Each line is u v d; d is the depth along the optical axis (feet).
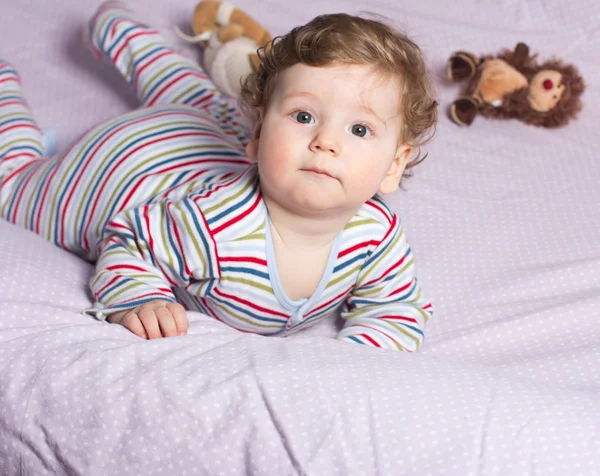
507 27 6.37
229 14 5.82
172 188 4.20
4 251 3.86
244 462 3.00
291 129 3.42
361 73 3.43
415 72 3.64
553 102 5.71
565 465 2.89
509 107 5.79
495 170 5.38
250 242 3.70
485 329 4.13
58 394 3.19
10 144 5.02
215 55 5.70
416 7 6.49
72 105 5.78
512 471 2.87
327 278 3.86
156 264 3.88
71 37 6.22
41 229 4.57
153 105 5.33
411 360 3.33
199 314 3.77
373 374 3.16
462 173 5.33
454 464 2.89
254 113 4.02
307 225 3.65
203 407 3.06
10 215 4.73
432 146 5.52
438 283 4.50
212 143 4.51
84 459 3.13
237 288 3.79
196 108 5.15
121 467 3.09
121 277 3.76
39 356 3.29
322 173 3.38
